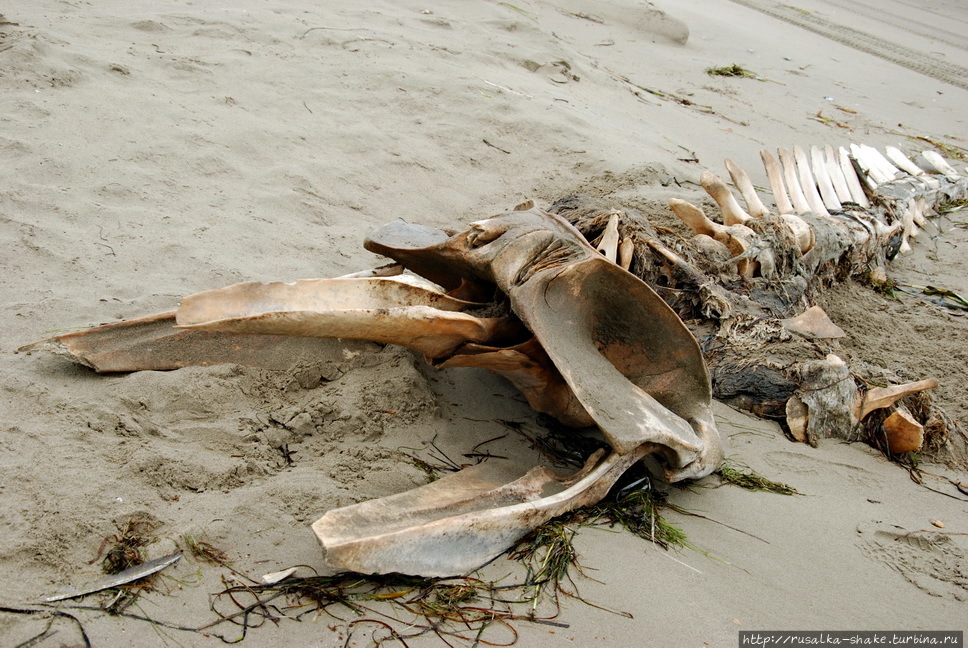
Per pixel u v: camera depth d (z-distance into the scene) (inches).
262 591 112.3
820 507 150.3
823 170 277.9
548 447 154.0
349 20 353.7
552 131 295.4
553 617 115.1
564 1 493.4
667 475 143.9
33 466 123.3
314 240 209.6
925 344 216.4
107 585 108.4
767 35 547.2
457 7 413.4
